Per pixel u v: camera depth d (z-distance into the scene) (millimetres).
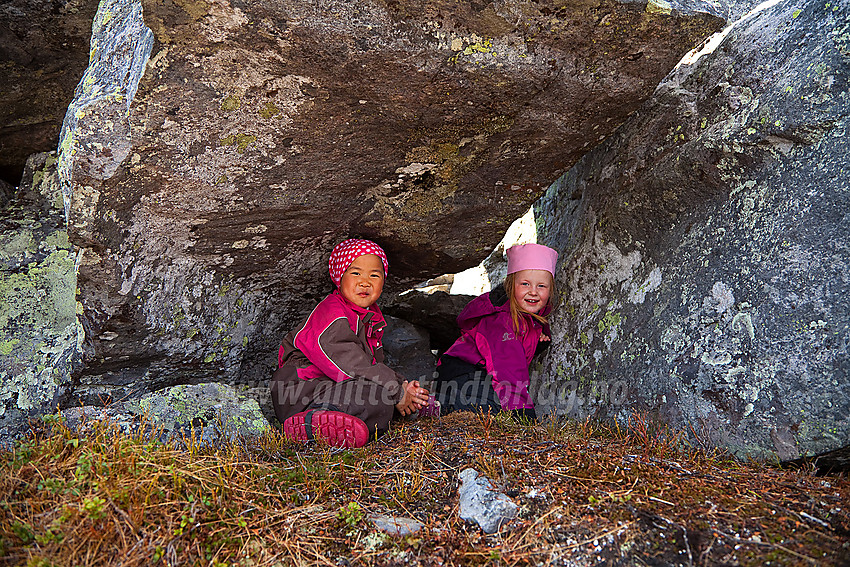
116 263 2557
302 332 3250
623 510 2031
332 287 3666
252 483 2232
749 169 2607
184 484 2119
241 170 2561
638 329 2941
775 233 2434
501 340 3500
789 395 2248
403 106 2471
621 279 3188
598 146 3451
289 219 2941
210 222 2756
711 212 2752
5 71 3473
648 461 2350
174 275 2871
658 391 2719
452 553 1941
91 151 2254
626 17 2324
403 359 4078
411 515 2141
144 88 2158
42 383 2869
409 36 2197
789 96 2449
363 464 2514
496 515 2031
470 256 3553
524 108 2631
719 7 2477
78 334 2820
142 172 2400
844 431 2107
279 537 2002
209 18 1995
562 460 2395
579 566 1848
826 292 2223
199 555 1892
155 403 2809
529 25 2289
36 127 3738
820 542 1813
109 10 2646
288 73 2230
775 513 1971
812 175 2359
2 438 2719
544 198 4133
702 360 2553
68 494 1949
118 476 2057
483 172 2988
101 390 2971
